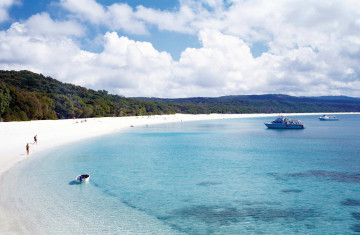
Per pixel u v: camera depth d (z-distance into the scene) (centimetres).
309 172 3089
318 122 15562
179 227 1653
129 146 5034
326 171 3138
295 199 2186
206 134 7719
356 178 2823
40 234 1460
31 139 4909
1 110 7644
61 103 11344
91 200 2069
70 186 2405
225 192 2348
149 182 2622
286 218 1819
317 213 1903
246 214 1875
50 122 7862
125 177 2792
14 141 4519
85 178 2522
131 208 1942
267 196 2253
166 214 1852
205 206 2019
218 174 2964
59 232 1504
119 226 1634
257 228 1664
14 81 14800
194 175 2909
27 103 8844
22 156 3531
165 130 9000
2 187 2242
